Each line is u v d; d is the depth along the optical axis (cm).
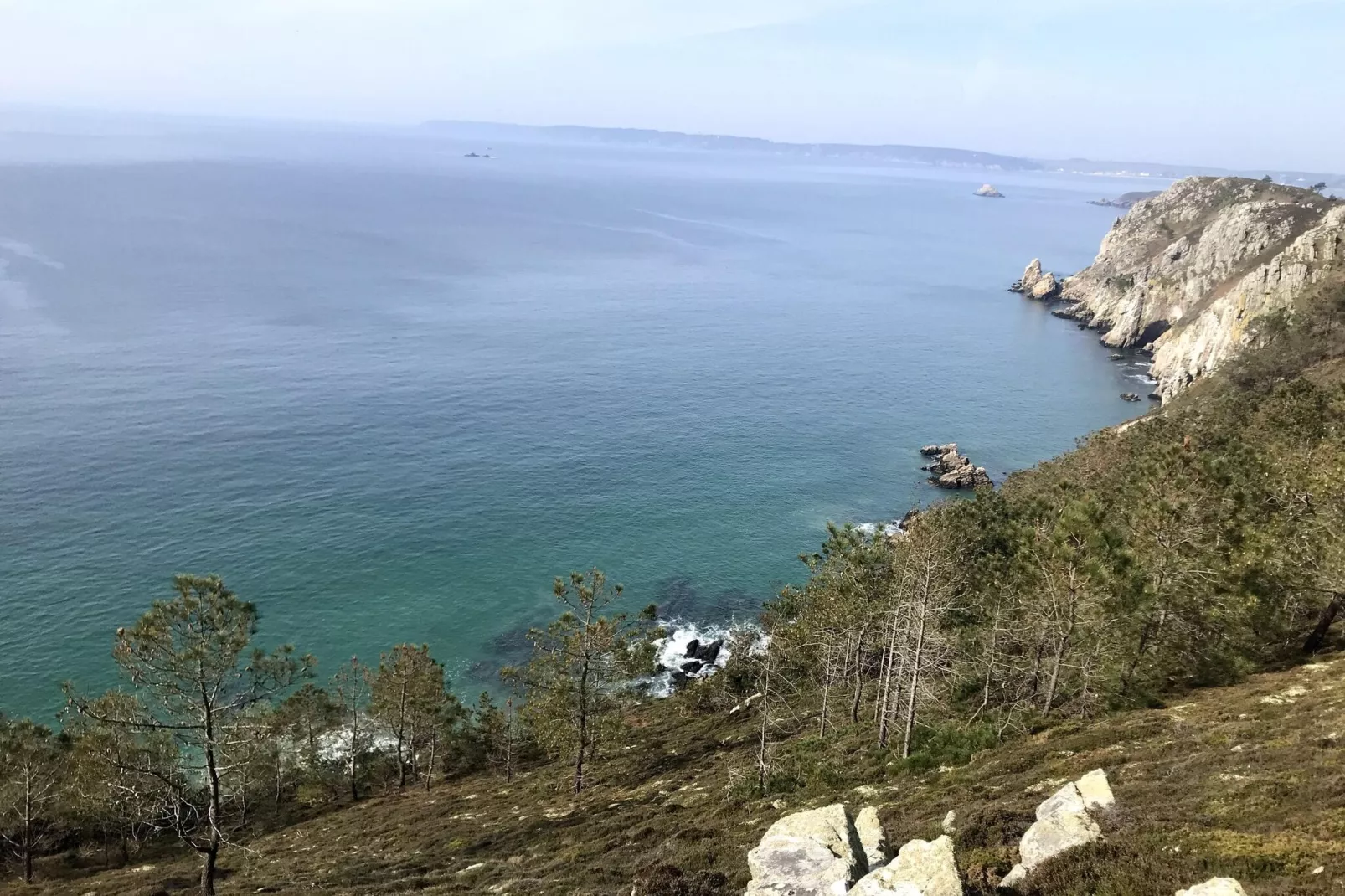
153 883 3838
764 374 14875
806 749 4241
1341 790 1873
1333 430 5256
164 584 7138
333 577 7662
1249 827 1788
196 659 2995
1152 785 2286
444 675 6519
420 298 19225
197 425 10538
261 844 4606
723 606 7925
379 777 5838
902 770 3459
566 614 4706
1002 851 1970
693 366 15100
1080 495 5338
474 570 8031
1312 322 10744
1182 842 1741
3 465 8912
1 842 4784
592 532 8906
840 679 5403
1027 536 4591
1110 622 3628
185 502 8550
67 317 14912
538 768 5612
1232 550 3834
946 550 4466
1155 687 3809
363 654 6794
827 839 1898
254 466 9519
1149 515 3969
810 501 9981
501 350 15275
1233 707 3139
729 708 6097
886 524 9338
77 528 7838
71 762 4328
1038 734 3469
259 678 3394
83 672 6044
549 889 2655
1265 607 3894
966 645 4425
